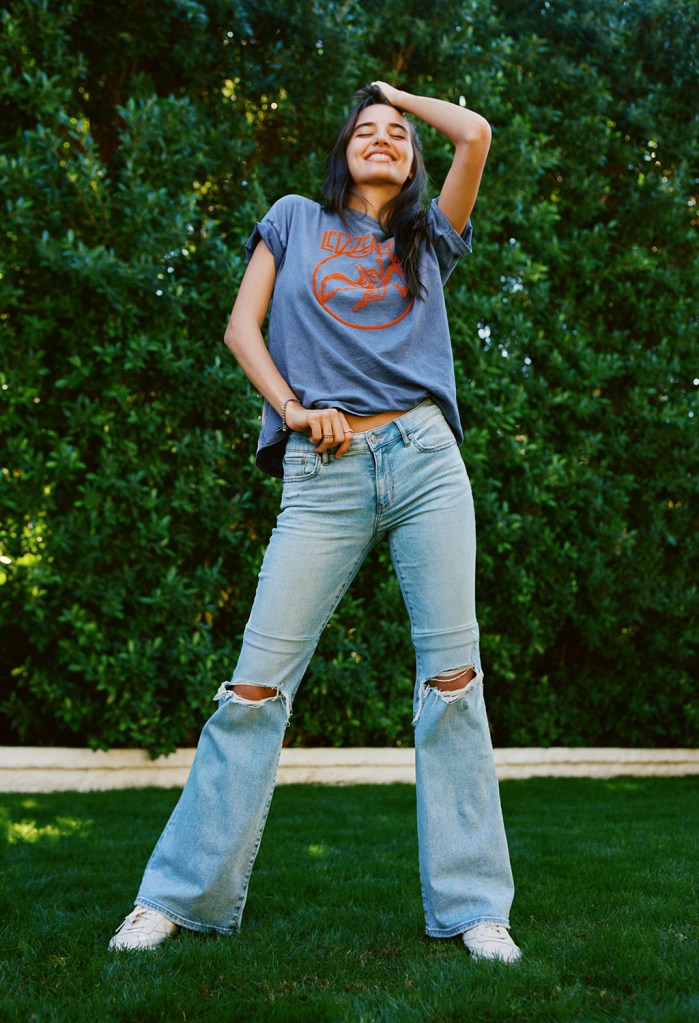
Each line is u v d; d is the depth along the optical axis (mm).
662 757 5461
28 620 3863
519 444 4750
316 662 4324
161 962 1642
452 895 1836
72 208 3926
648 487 5289
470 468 4578
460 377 4586
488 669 4922
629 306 5359
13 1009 1416
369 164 1938
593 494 4996
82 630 3904
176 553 4172
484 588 4840
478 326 4781
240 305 1947
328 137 4531
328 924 1970
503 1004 1449
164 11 4156
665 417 5211
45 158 3900
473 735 1882
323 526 1827
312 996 1489
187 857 1800
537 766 5113
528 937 1865
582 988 1554
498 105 4789
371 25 4633
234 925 1846
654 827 3406
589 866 2600
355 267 1905
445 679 1866
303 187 4426
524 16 5277
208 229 4188
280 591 1816
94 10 4164
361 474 1822
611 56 5367
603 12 5254
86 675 3854
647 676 5332
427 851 1864
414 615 1888
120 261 3811
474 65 4855
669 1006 1419
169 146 4113
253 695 1815
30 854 2695
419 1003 1465
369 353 1843
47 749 4070
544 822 3543
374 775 4703
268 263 1977
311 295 1877
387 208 1981
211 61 4371
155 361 4090
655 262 5316
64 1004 1460
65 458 3840
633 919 1991
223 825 1795
